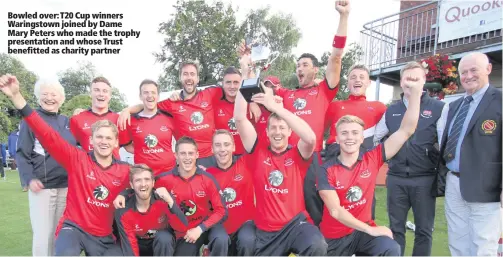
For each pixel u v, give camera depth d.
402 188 3.33
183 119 4.10
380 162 3.05
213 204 3.19
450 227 3.21
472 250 3.08
